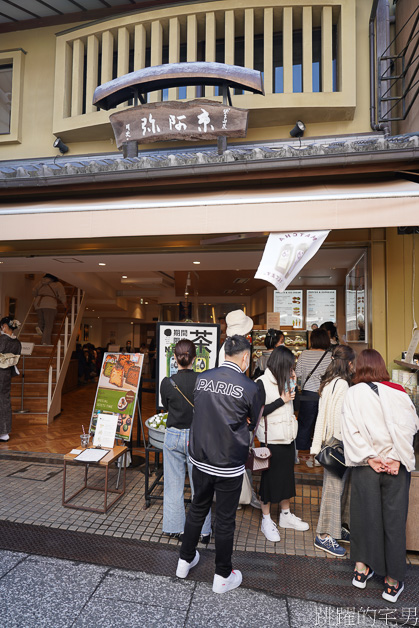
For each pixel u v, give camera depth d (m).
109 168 4.22
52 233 4.07
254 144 6.16
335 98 5.80
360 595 2.75
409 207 3.53
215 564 2.84
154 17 6.29
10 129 7.11
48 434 6.96
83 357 14.05
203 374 2.86
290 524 3.70
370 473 2.79
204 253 6.10
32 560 3.07
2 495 4.26
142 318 20.91
